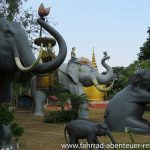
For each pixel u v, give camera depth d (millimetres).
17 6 22375
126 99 12344
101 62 20000
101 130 7969
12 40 7141
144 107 12492
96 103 29312
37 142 10148
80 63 19141
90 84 19625
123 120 12062
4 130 7695
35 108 19797
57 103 16750
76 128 8062
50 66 6965
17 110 23141
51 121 15719
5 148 7566
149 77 12211
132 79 12555
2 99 7578
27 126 14203
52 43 15828
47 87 19453
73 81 18641
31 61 7016
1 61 7121
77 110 16812
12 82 7617
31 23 23297
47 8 7141
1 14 21547
